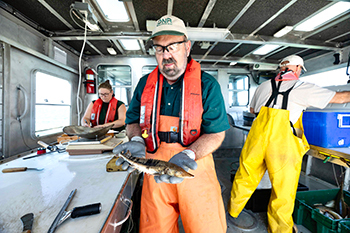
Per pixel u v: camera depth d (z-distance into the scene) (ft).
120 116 8.16
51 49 8.34
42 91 7.83
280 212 5.04
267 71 14.15
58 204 2.16
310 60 11.18
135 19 7.31
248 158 5.59
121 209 2.61
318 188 8.75
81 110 10.90
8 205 2.11
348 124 6.03
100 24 7.73
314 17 7.09
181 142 3.01
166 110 3.21
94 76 11.87
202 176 2.95
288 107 5.22
